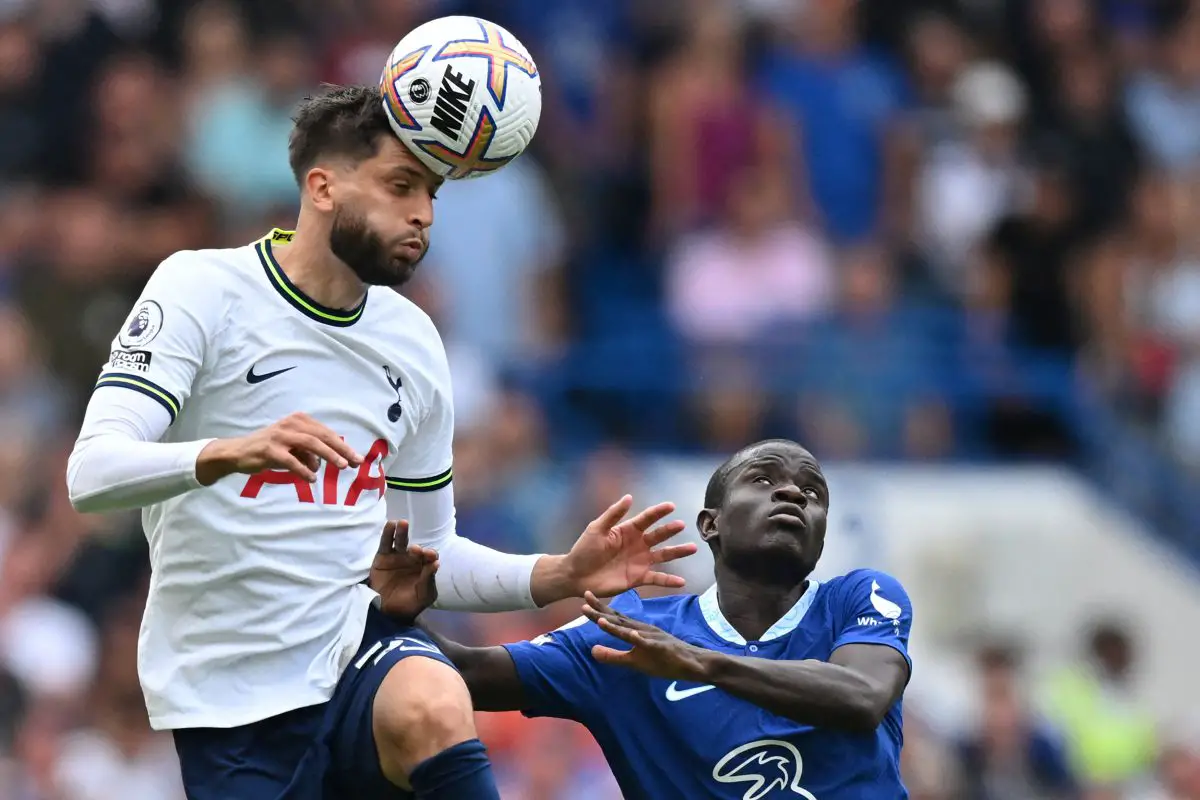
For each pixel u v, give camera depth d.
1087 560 44.78
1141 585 45.00
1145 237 51.59
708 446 44.38
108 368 17.48
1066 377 47.22
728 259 46.03
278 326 17.92
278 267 18.06
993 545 44.31
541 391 44.31
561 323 46.47
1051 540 44.66
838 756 18.41
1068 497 45.75
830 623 18.92
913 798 36.41
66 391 41.97
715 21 49.72
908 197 49.56
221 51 46.75
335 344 18.09
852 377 45.44
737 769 18.45
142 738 36.56
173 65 47.59
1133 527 46.09
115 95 46.12
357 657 17.92
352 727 17.61
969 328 47.53
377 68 47.78
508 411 41.78
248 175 45.28
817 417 44.84
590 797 34.28
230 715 17.59
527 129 17.81
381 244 17.72
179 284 17.70
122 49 47.56
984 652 38.41
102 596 39.06
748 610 19.00
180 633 17.78
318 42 48.09
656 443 44.50
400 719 17.30
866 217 49.06
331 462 16.14
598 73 50.78
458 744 17.19
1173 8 56.91
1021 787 37.50
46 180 46.22
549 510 40.38
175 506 17.67
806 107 49.38
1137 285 50.03
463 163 17.69
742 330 45.50
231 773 17.66
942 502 44.59
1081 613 44.47
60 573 39.00
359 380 18.23
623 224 49.25
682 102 48.44
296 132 18.17
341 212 17.75
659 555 19.03
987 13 53.66
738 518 18.81
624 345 45.69
